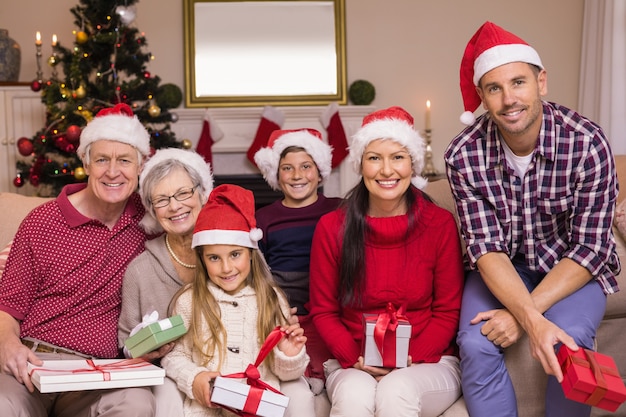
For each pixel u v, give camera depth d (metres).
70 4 5.14
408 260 2.18
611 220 2.05
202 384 1.89
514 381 2.07
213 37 5.16
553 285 2.00
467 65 2.15
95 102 4.25
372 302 2.18
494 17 5.21
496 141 2.11
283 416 1.92
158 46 5.15
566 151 2.03
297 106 5.14
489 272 2.05
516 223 2.12
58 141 4.09
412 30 5.21
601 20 4.56
